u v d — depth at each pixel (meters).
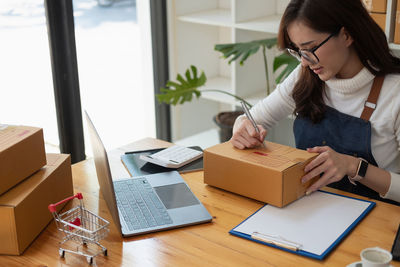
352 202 1.38
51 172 1.36
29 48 3.08
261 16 2.98
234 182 1.44
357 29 1.45
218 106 3.73
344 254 1.16
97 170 1.47
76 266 1.15
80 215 1.34
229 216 1.35
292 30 1.44
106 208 1.41
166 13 3.24
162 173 1.61
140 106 3.97
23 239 1.21
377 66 1.52
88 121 1.41
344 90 1.58
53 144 3.10
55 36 2.69
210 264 1.14
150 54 3.38
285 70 2.40
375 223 1.29
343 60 1.49
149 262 1.16
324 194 1.44
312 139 1.71
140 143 1.89
